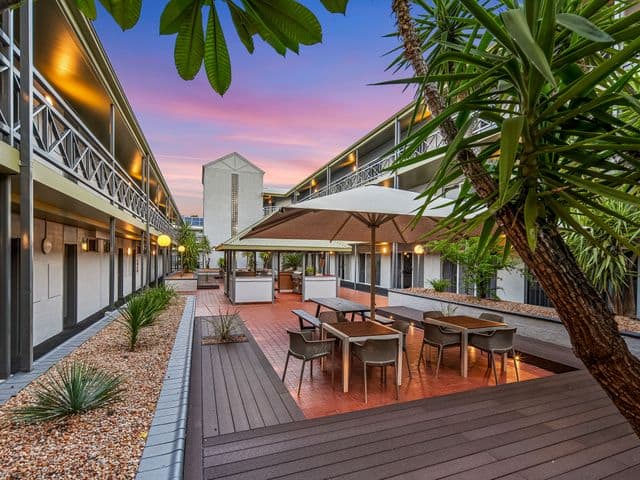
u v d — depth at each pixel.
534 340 5.64
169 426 2.30
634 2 1.28
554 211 0.96
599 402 3.02
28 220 3.45
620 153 1.02
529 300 7.77
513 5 1.21
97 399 2.60
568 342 5.26
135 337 4.34
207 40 0.99
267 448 2.28
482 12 0.90
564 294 0.88
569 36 1.08
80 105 7.79
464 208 1.16
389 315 7.96
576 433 2.50
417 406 2.93
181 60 1.00
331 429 2.53
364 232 5.53
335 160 17.72
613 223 4.48
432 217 3.81
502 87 1.23
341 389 3.99
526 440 2.40
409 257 13.58
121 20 0.93
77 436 2.19
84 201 4.91
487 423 2.63
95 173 5.73
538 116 0.94
